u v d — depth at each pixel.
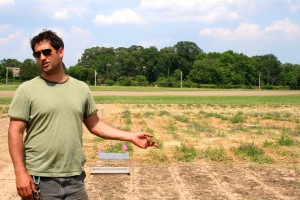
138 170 9.45
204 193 7.63
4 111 25.66
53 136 3.28
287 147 12.65
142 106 34.12
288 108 34.28
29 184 3.17
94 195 7.35
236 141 13.57
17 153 3.21
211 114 24.88
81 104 3.45
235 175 9.09
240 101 45.72
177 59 151.75
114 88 90.88
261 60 159.12
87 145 12.52
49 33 3.34
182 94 64.94
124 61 151.88
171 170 9.51
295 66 163.38
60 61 3.40
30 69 110.81
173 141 13.52
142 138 3.71
